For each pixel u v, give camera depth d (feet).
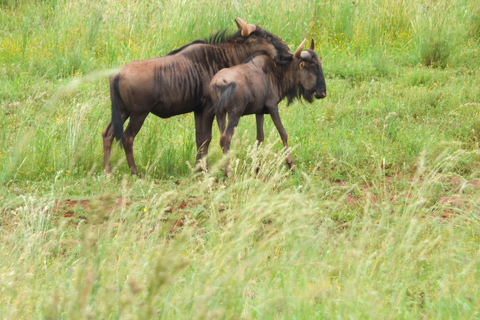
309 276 48.91
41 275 51.55
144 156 97.71
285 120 115.14
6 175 88.38
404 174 89.97
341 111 122.42
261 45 95.66
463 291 48.08
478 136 108.37
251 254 49.67
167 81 91.04
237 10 167.84
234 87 88.79
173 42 157.89
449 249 54.24
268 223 64.08
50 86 134.31
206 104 94.79
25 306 42.88
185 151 100.27
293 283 47.24
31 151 94.94
